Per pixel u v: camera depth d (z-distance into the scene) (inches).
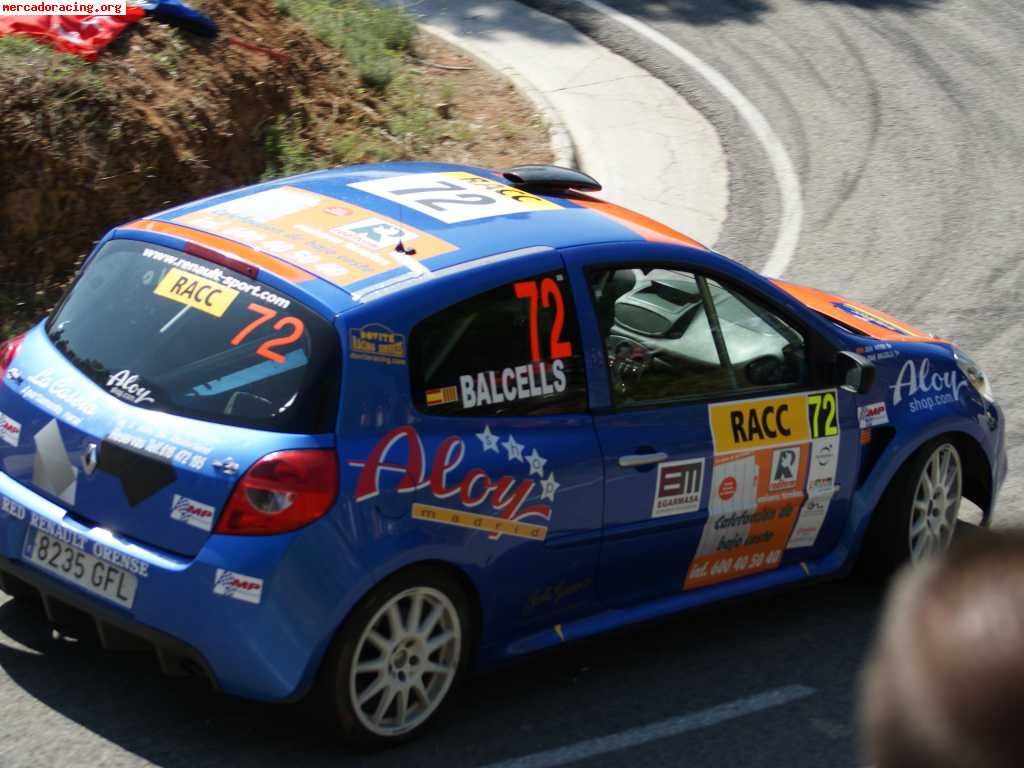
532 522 234.1
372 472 213.0
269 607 204.5
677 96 706.2
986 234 562.3
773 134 665.6
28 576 225.6
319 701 214.1
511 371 234.1
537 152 601.9
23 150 395.2
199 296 228.2
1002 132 687.1
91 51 439.8
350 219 246.4
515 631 242.4
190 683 238.5
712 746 238.1
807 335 283.6
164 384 220.5
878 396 295.0
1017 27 856.9
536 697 249.6
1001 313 486.3
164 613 209.2
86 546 217.0
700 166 620.4
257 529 205.2
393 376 218.7
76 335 237.0
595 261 250.7
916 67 776.9
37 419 228.7
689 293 265.3
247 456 207.8
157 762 214.4
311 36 594.2
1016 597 62.7
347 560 209.5
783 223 563.2
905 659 64.2
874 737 65.9
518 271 238.8
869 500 295.0
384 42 682.8
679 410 257.1
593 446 241.6
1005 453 331.9
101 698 230.8
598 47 768.3
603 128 654.5
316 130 532.7
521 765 225.1
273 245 233.5
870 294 497.4
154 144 433.1
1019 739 60.2
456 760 224.4
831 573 294.0
